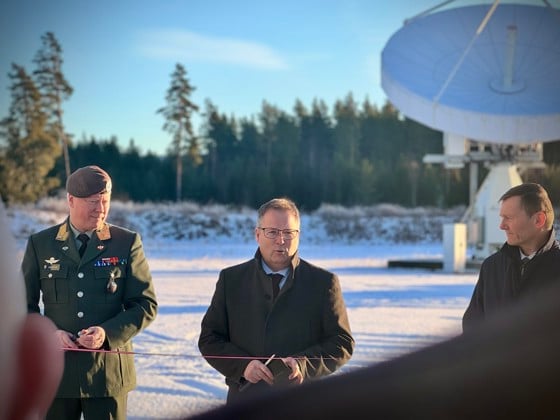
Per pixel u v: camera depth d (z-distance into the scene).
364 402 0.42
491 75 18.48
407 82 18.25
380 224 36.47
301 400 0.44
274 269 3.14
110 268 3.35
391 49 19.05
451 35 19.47
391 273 17.50
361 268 19.27
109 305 3.33
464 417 0.41
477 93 18.08
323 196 54.44
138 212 34.50
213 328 3.18
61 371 0.53
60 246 3.34
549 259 2.97
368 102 69.19
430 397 0.41
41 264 3.33
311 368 2.84
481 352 0.43
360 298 11.75
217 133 64.50
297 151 63.41
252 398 0.48
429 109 17.72
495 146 18.89
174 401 4.95
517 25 19.42
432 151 62.81
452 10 19.92
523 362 0.41
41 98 39.44
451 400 0.41
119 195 45.53
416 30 19.52
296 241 3.11
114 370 3.25
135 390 5.28
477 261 18.81
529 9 19.56
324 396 0.44
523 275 3.00
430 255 25.66
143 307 3.35
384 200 53.81
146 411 4.68
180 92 52.91
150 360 6.46
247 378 2.83
